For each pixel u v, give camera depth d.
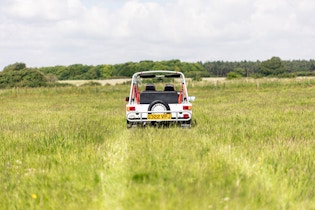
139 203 4.32
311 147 7.65
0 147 8.60
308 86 42.78
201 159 6.62
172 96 12.92
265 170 5.83
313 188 5.17
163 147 7.45
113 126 12.18
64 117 16.27
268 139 8.99
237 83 44.31
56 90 45.03
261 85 43.62
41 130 10.89
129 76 124.94
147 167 5.86
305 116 14.02
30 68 80.31
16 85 73.81
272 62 119.81
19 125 13.17
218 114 15.34
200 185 4.87
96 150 7.76
